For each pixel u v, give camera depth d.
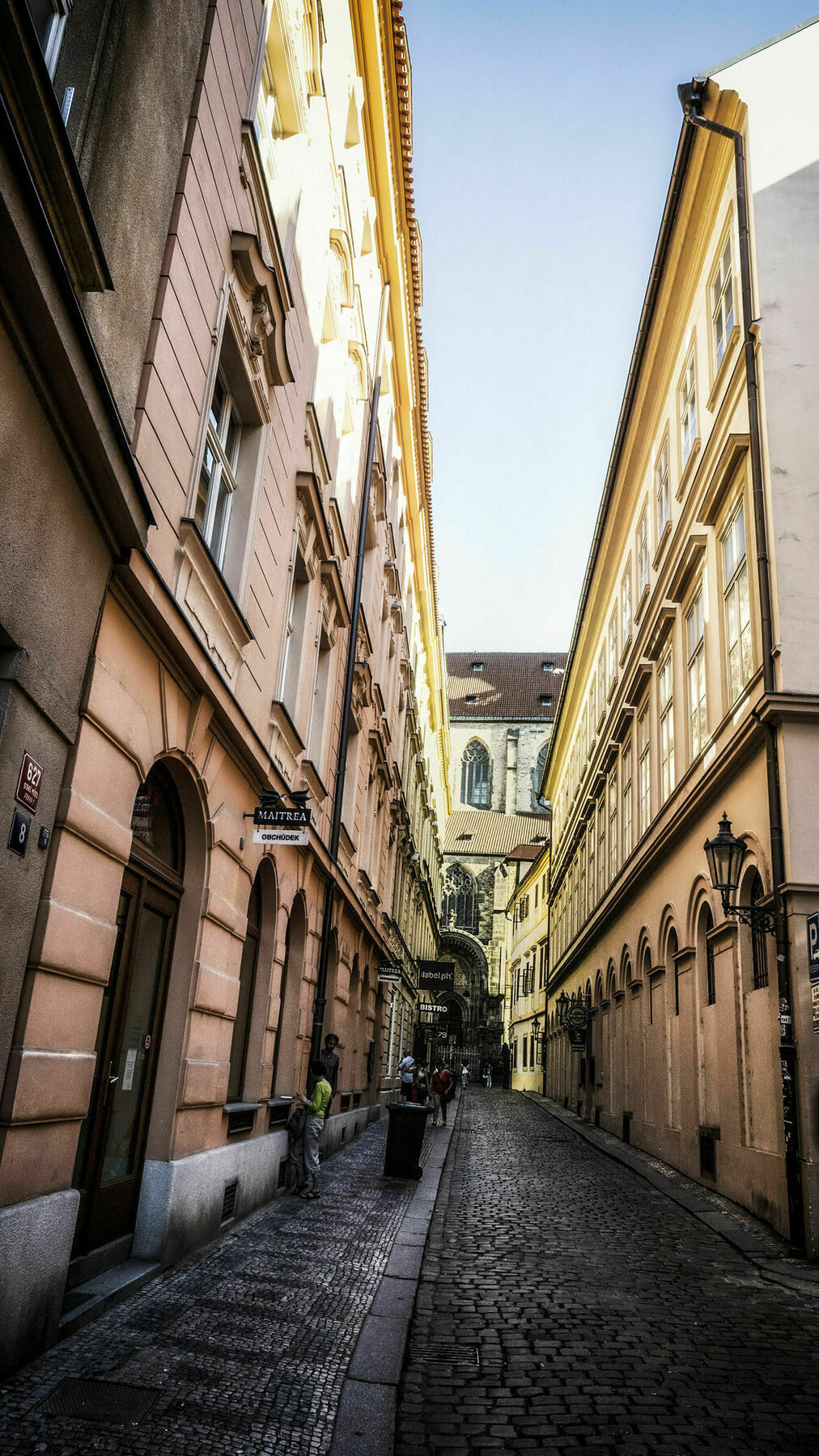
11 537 4.71
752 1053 11.95
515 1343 6.52
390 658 26.00
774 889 10.98
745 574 13.07
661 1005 18.05
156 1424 4.59
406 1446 4.79
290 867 12.34
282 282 9.62
